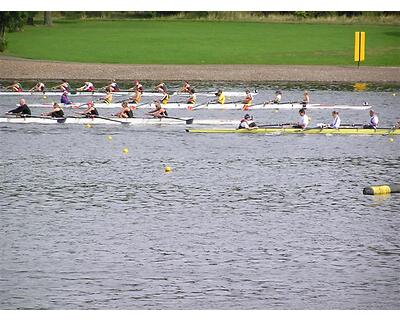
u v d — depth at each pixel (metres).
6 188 139.38
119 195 135.62
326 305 95.00
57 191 137.88
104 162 159.50
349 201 133.00
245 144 176.25
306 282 100.69
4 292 97.38
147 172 151.62
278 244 112.56
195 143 177.12
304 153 168.00
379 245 112.38
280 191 138.75
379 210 128.00
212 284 99.94
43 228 118.12
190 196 135.38
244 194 136.75
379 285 100.00
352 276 102.38
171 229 118.19
